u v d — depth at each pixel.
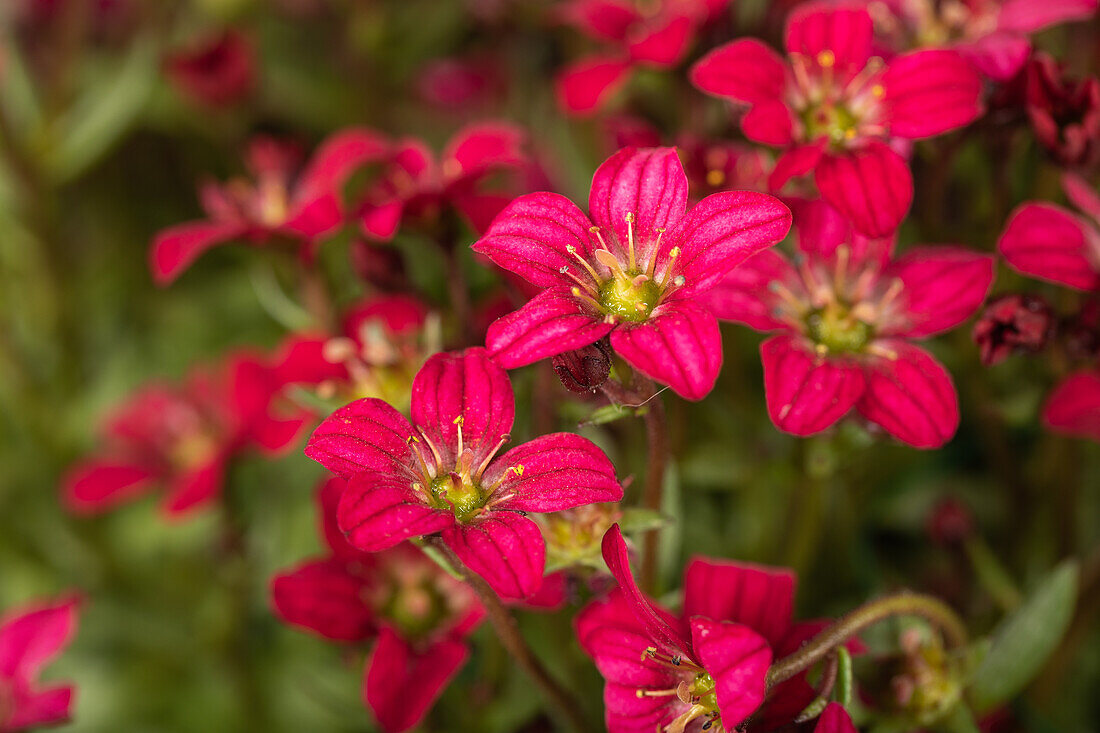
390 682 0.15
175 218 0.25
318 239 0.17
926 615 0.14
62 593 0.22
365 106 0.25
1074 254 0.15
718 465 0.17
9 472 0.22
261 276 0.21
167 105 0.24
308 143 0.25
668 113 0.19
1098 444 0.18
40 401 0.22
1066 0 0.16
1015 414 0.16
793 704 0.14
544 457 0.14
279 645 0.20
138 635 0.21
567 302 0.14
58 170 0.22
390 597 0.16
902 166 0.15
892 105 0.15
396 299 0.17
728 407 0.17
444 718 0.16
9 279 0.22
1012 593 0.17
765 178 0.15
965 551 0.17
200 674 0.21
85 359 0.24
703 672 0.14
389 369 0.16
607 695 0.14
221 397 0.21
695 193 0.16
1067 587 0.15
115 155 0.25
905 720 0.15
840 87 0.15
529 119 0.23
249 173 0.24
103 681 0.21
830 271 0.15
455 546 0.13
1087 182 0.16
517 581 0.13
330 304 0.17
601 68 0.18
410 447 0.14
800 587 0.17
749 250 0.13
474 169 0.16
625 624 0.14
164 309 0.24
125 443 0.21
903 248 0.17
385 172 0.18
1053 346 0.16
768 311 0.15
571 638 0.16
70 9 0.22
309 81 0.24
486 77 0.23
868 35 0.15
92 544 0.22
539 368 0.15
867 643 0.15
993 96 0.15
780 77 0.15
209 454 0.20
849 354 0.15
